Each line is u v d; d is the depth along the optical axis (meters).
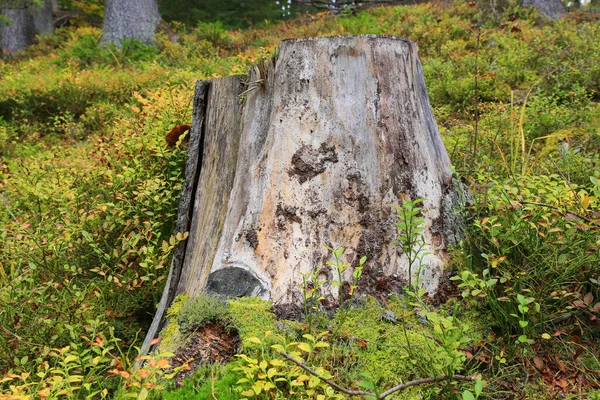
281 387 1.91
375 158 2.49
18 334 2.62
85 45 13.20
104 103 7.49
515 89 6.38
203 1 19.47
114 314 2.88
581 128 4.79
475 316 2.35
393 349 2.13
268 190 2.46
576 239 2.37
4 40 19.23
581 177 3.52
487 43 8.30
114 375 2.44
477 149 4.10
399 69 2.60
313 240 2.39
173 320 2.40
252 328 2.15
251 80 2.76
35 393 1.80
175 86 4.82
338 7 13.49
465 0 11.09
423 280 2.40
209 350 2.18
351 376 2.02
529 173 3.24
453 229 2.56
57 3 23.86
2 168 4.86
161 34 13.86
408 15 10.55
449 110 5.82
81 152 5.14
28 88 7.98
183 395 1.96
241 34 12.93
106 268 3.12
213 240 2.65
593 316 2.16
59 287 3.10
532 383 2.05
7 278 3.02
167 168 3.84
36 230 3.31
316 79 2.52
